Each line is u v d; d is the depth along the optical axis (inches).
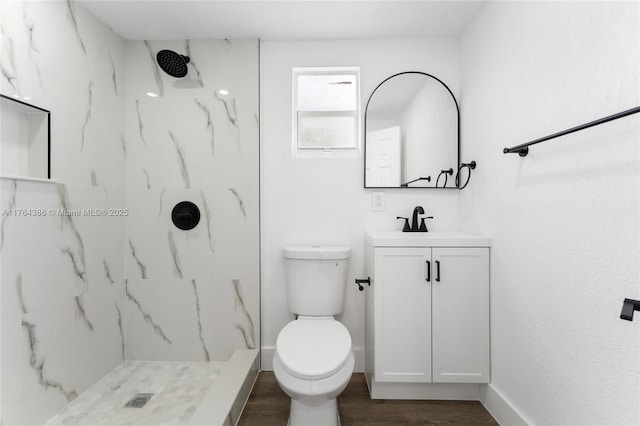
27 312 52.2
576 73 39.9
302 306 70.2
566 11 41.6
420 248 61.8
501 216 57.7
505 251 56.4
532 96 48.7
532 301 48.8
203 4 64.1
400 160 77.5
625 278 33.6
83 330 64.4
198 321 78.2
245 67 77.4
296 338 54.9
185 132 77.5
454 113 77.0
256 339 78.1
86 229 65.2
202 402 55.9
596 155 37.1
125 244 77.7
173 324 78.2
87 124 65.2
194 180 77.7
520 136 51.9
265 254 79.1
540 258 46.9
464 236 64.4
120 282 76.2
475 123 68.6
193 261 78.0
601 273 36.5
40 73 54.3
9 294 49.3
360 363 77.5
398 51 77.9
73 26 61.4
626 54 33.2
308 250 70.0
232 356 74.6
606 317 35.9
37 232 53.9
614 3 34.7
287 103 78.7
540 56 46.8
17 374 50.6
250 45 77.3
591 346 37.9
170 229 77.9
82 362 64.1
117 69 74.5
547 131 45.3
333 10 66.2
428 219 77.7
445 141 77.0
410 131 77.5
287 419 59.6
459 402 64.0
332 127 80.7
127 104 77.4
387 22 70.8
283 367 48.8
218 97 77.4
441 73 77.6
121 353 76.5
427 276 61.4
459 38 77.1
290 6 64.8
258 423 58.5
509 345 55.0
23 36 51.4
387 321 62.1
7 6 48.9
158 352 78.1
